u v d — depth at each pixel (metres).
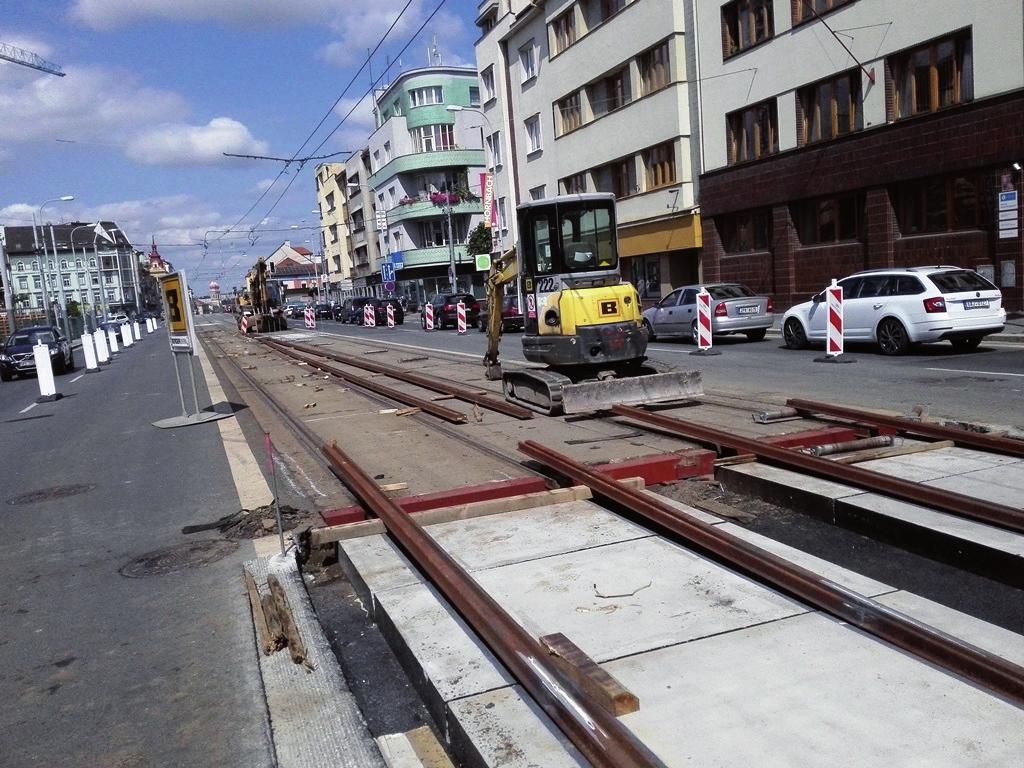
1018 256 17.77
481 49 42.56
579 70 33.38
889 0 20.14
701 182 27.81
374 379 16.16
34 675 4.28
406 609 4.39
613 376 10.43
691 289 20.44
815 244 23.89
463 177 58.34
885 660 3.50
